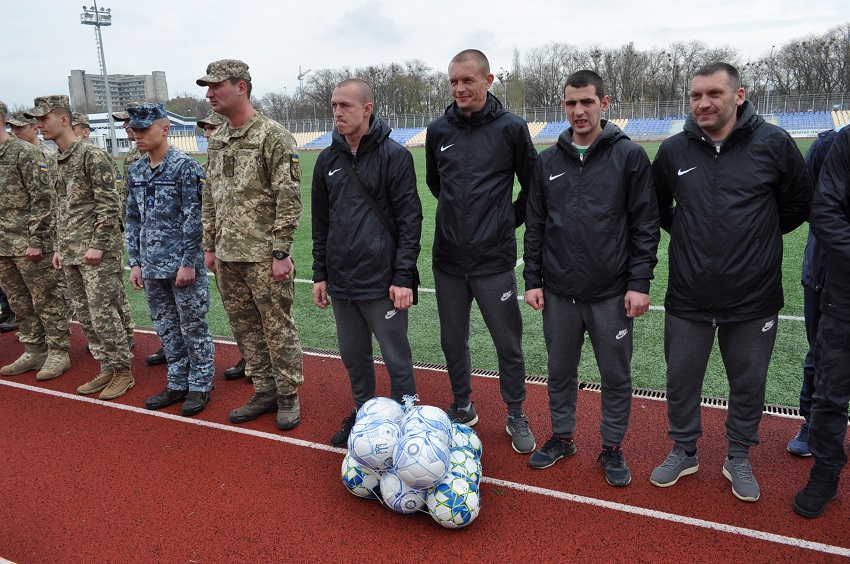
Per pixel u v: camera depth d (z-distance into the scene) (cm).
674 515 274
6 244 449
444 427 271
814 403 266
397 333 332
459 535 266
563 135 289
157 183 382
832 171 249
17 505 300
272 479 317
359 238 317
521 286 702
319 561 253
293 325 375
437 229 329
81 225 421
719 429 354
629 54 6438
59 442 363
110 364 443
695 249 271
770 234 264
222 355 513
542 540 261
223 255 347
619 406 301
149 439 364
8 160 446
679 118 4881
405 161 315
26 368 486
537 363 473
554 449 321
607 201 280
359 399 354
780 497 285
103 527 280
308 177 2166
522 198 342
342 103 298
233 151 342
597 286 286
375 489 286
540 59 6831
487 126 308
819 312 300
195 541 268
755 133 259
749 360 278
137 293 746
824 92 5903
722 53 6294
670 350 293
